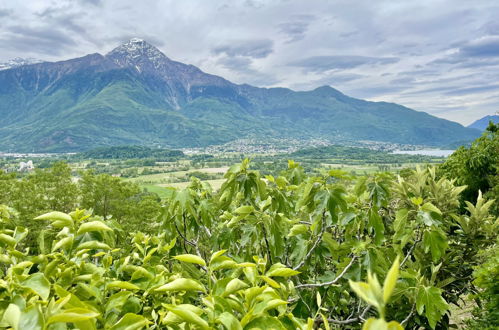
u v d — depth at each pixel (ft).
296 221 11.83
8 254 6.81
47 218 6.11
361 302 11.56
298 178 13.24
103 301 6.10
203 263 5.27
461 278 17.74
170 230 11.35
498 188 49.93
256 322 4.23
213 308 4.34
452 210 17.40
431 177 17.37
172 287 4.73
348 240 11.94
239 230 12.00
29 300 4.72
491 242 17.80
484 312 17.78
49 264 5.92
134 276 6.63
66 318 3.11
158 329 5.49
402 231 10.37
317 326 10.00
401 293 10.56
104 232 8.16
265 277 5.15
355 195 11.03
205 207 10.77
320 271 13.35
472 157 56.13
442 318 16.51
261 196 10.51
